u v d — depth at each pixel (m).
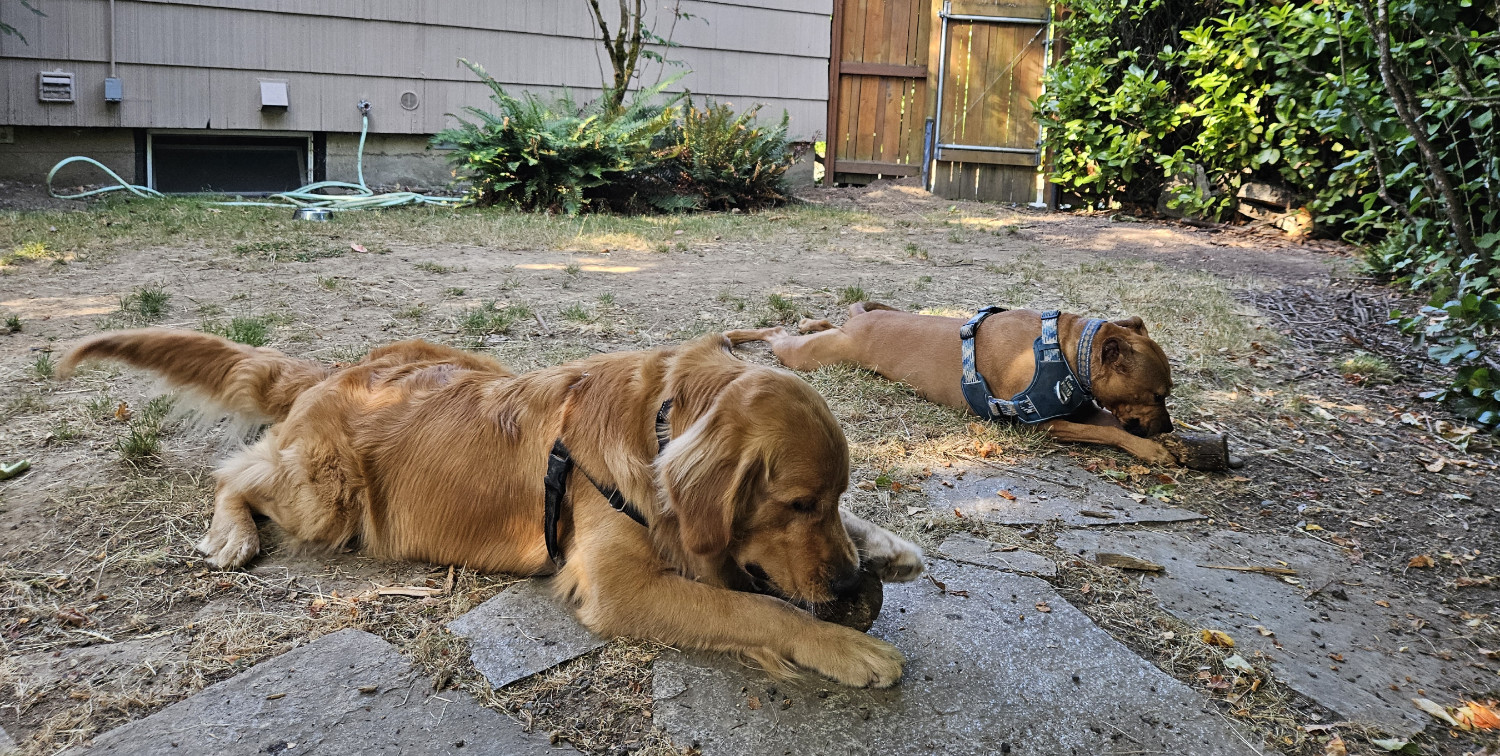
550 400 2.57
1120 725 2.15
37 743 1.91
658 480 2.21
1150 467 3.77
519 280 6.38
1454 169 6.32
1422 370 5.27
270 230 7.70
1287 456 3.98
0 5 8.46
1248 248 9.16
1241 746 2.11
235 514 2.77
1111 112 11.07
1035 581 2.77
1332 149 9.46
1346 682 2.38
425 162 11.08
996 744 2.07
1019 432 4.04
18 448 3.25
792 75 12.94
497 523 2.62
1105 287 6.95
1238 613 2.69
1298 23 7.35
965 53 12.23
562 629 2.39
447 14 10.66
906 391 4.45
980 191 12.63
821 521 2.21
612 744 2.01
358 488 2.73
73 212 8.02
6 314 4.85
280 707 2.05
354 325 5.03
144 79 9.26
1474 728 2.23
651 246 8.04
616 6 11.63
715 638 2.29
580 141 9.74
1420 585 2.95
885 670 2.21
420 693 2.12
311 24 9.95
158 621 2.35
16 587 2.43
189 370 3.12
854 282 6.85
